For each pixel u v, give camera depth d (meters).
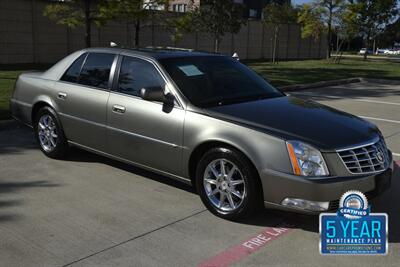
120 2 15.95
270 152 4.19
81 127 5.93
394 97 13.95
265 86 5.71
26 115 6.79
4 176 5.72
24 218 4.51
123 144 5.44
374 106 12.00
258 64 28.28
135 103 5.26
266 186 4.22
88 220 4.50
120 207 4.84
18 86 6.99
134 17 16.64
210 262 3.76
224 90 5.24
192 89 5.06
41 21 22.39
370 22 37.31
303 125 4.46
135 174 5.88
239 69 5.82
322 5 32.62
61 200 4.99
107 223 4.45
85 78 6.02
